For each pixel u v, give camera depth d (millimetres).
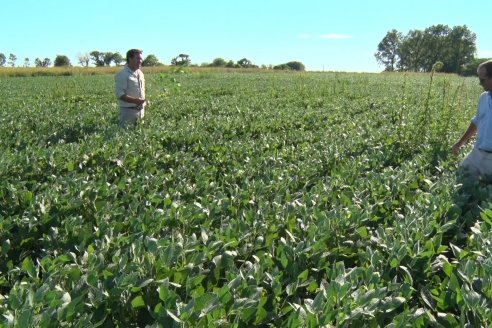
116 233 3742
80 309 2539
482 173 5887
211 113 13797
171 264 2977
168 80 12695
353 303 2494
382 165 6508
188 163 6180
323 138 8477
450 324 2502
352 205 4102
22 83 31984
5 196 4676
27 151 6422
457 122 9742
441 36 116375
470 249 3516
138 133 8672
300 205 4121
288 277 3057
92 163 6449
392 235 3623
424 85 26797
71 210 4277
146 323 2703
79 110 14117
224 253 3178
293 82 31438
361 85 28375
